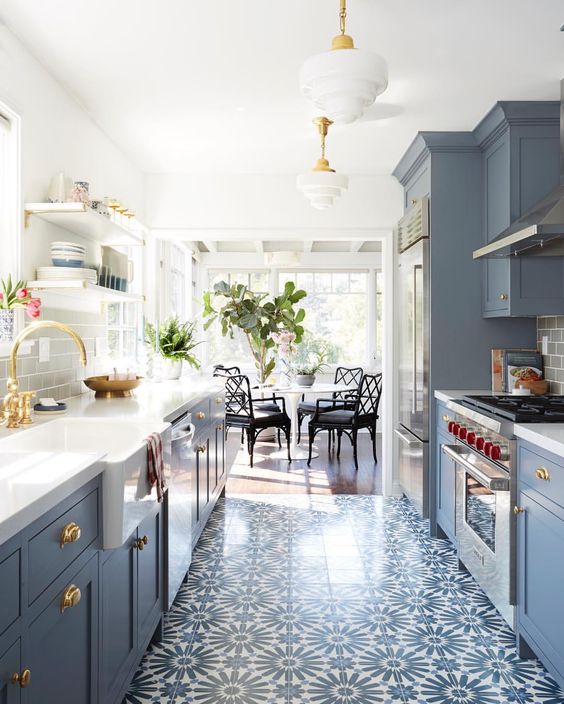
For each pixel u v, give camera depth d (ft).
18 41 8.32
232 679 7.23
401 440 14.87
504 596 8.12
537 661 7.66
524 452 7.60
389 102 10.60
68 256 8.86
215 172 15.20
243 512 14.05
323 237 15.52
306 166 14.67
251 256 26.43
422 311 12.65
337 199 15.40
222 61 9.04
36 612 4.18
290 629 8.49
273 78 9.64
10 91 8.10
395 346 15.53
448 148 12.33
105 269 10.93
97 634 5.48
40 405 8.28
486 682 7.18
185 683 7.13
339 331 26.61
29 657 4.07
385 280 15.52
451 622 8.71
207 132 12.19
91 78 9.64
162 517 8.10
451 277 12.50
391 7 7.49
